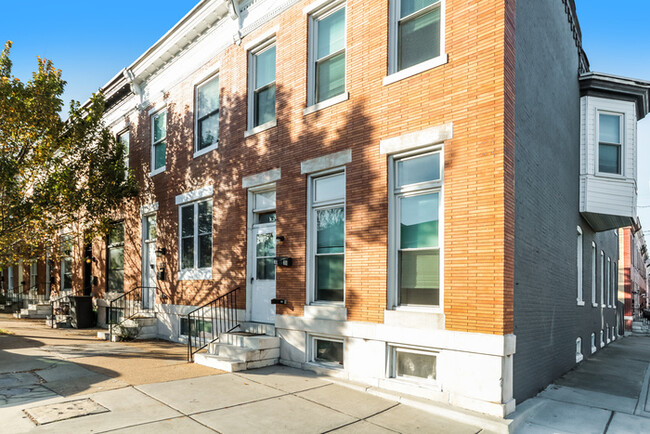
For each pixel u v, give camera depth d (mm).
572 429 5988
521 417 6086
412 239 7441
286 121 9594
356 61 8383
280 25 9969
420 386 6785
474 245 6465
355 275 7938
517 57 7082
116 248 15578
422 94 7332
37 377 7270
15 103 11273
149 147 14195
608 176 11930
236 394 6691
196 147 12359
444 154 6953
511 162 6566
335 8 9086
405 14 7973
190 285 11781
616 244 21641
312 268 8875
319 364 8312
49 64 12445
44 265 20531
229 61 11328
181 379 7391
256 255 10266
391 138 7648
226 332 9727
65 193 12312
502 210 6250
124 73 14852
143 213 14031
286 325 8898
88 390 6594
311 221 9000
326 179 8898
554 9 9547
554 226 9000
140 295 13797
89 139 13422
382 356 7328
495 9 6637
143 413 5699
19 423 5211
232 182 10828
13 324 15227
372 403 6559
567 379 9039
